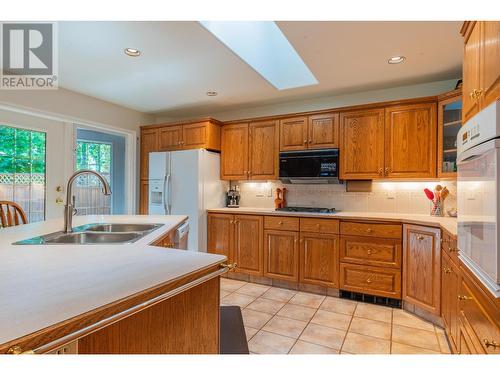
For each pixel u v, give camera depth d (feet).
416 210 10.27
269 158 11.93
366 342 6.84
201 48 7.85
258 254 11.10
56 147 11.28
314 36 7.06
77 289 2.50
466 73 5.02
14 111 9.97
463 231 4.65
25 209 10.37
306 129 11.18
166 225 6.81
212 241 12.10
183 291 2.95
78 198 12.37
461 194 4.78
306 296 9.84
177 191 12.32
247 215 11.35
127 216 8.53
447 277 6.61
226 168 12.96
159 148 13.66
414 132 9.37
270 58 10.25
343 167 10.48
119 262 3.39
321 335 7.18
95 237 5.81
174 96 11.85
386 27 6.63
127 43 7.55
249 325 7.70
